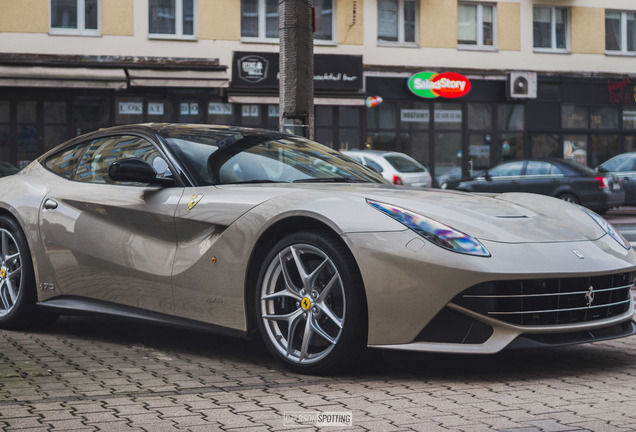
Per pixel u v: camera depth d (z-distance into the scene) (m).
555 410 3.33
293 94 8.42
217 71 23.38
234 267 4.25
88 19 23.59
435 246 3.79
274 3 24.77
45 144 23.28
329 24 25.41
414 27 26.22
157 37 23.91
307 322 4.04
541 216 4.39
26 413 3.28
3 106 23.08
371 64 25.70
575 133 27.62
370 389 3.73
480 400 3.51
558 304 3.94
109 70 22.56
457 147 26.64
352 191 4.28
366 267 3.83
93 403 3.45
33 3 23.14
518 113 27.17
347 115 25.70
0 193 5.63
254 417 3.22
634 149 28.14
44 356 4.55
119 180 4.67
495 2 26.84
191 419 3.19
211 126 5.30
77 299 5.07
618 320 4.19
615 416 3.23
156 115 23.98
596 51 27.78
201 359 4.47
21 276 5.34
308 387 3.77
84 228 5.00
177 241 4.55
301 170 4.88
